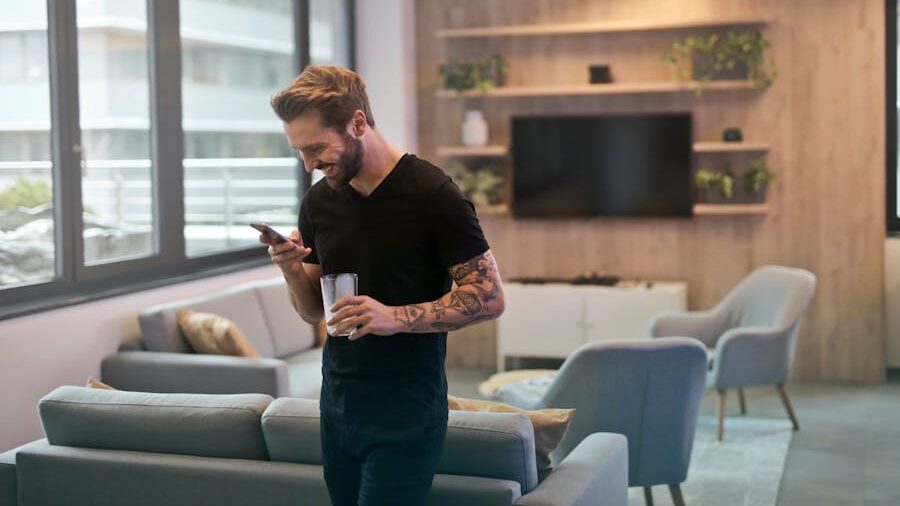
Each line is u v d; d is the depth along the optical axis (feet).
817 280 24.26
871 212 23.81
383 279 8.05
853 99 23.71
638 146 25.07
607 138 25.22
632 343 13.43
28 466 10.46
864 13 23.44
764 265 24.64
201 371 16.33
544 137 25.50
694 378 13.74
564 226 25.88
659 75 24.82
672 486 14.23
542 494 9.31
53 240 16.83
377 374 8.00
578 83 25.38
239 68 22.18
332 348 8.26
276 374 15.99
